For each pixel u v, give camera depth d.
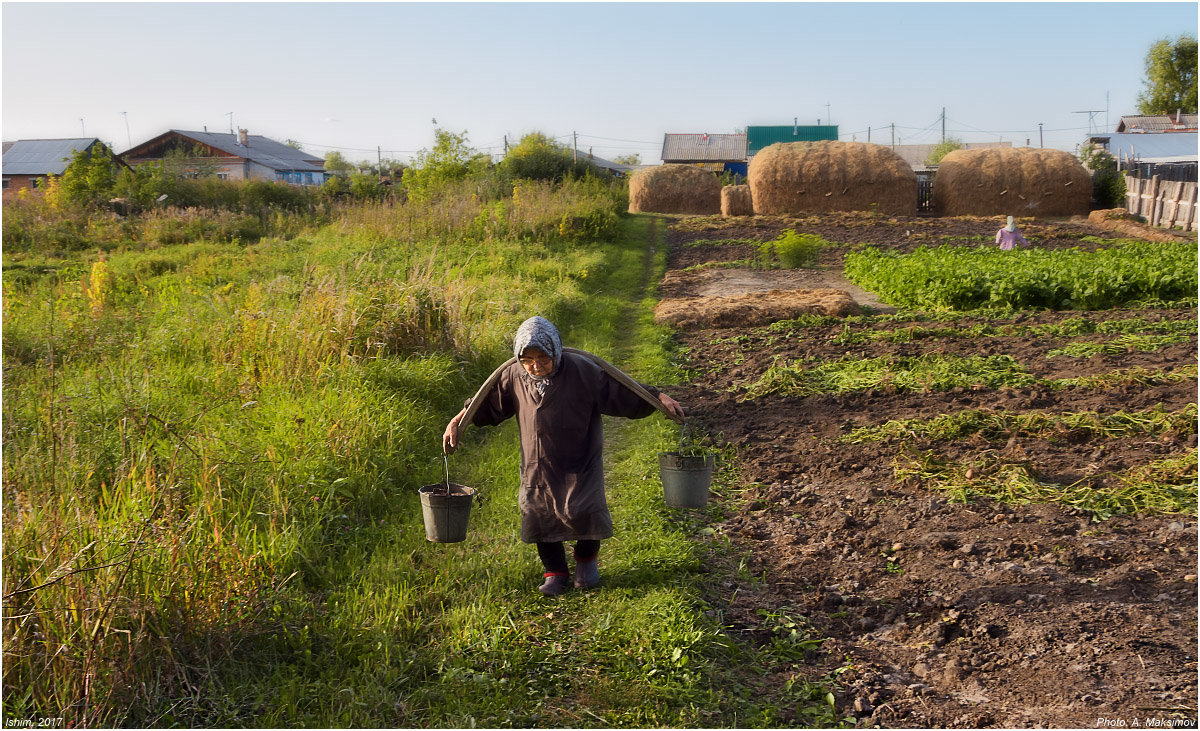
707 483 4.64
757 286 17.12
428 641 3.94
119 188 31.95
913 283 14.26
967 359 9.45
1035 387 8.26
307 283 10.07
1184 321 11.25
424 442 6.77
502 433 7.30
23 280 14.84
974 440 6.71
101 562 3.64
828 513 5.64
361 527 5.23
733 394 8.88
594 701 3.51
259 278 14.27
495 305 11.00
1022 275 13.55
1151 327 11.03
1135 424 6.79
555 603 4.36
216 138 61.69
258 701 3.42
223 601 3.87
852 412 7.93
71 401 5.82
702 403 8.58
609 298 14.84
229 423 6.26
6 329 8.72
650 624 4.01
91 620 3.41
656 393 4.39
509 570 4.62
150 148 59.56
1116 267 14.09
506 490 5.86
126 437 5.33
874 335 11.43
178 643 3.61
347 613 4.06
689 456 4.62
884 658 3.91
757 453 6.93
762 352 10.88
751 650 3.96
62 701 3.24
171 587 3.69
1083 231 25.73
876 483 6.10
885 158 31.66
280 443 5.78
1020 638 3.91
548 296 13.05
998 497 5.63
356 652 3.78
